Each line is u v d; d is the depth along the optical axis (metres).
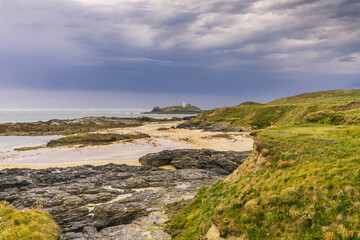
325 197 15.75
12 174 50.75
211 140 90.81
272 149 23.66
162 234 24.11
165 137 102.31
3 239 17.48
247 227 17.12
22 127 140.50
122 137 100.62
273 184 19.52
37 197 36.00
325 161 19.14
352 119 38.84
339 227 13.70
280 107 136.00
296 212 15.98
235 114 151.88
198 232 20.70
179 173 51.78
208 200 25.86
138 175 50.84
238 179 24.81
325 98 193.12
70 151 76.88
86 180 46.94
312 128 30.34
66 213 31.08
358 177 15.73
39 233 19.36
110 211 29.39
